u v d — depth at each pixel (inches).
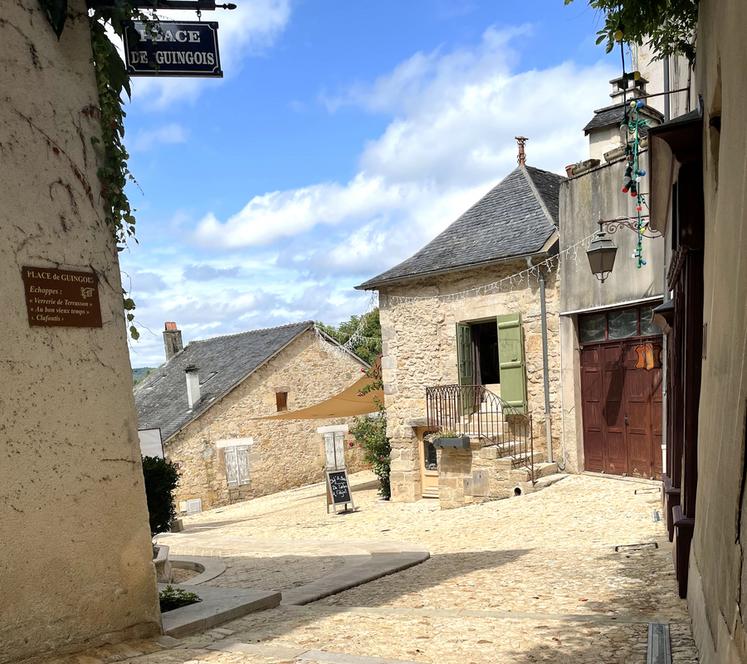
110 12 172.1
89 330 161.0
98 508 158.2
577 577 223.6
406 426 568.7
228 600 197.2
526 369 498.6
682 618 161.0
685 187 166.4
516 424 501.7
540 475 466.9
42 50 157.6
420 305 559.5
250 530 520.4
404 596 220.5
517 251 494.0
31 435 147.4
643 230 385.1
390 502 586.6
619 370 446.9
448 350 543.2
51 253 154.9
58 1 157.4
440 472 509.0
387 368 580.4
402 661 136.1
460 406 526.6
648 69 469.1
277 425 919.7
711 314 132.2
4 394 143.5
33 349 149.3
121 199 172.2
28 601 144.0
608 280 438.3
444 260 547.5
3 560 140.6
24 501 144.9
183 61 180.2
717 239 122.3
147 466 279.1
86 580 154.3
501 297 511.5
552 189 580.7
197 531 560.7
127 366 169.0
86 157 165.0
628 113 264.2
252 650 150.9
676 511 191.8
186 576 307.1
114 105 173.6
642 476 431.2
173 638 166.7
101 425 161.2
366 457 678.5
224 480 859.4
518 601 197.6
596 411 463.5
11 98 150.4
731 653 90.4
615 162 425.1
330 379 983.6
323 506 631.8
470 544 337.4
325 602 222.4
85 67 167.0
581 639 148.3
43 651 145.4
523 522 375.9
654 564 230.2
